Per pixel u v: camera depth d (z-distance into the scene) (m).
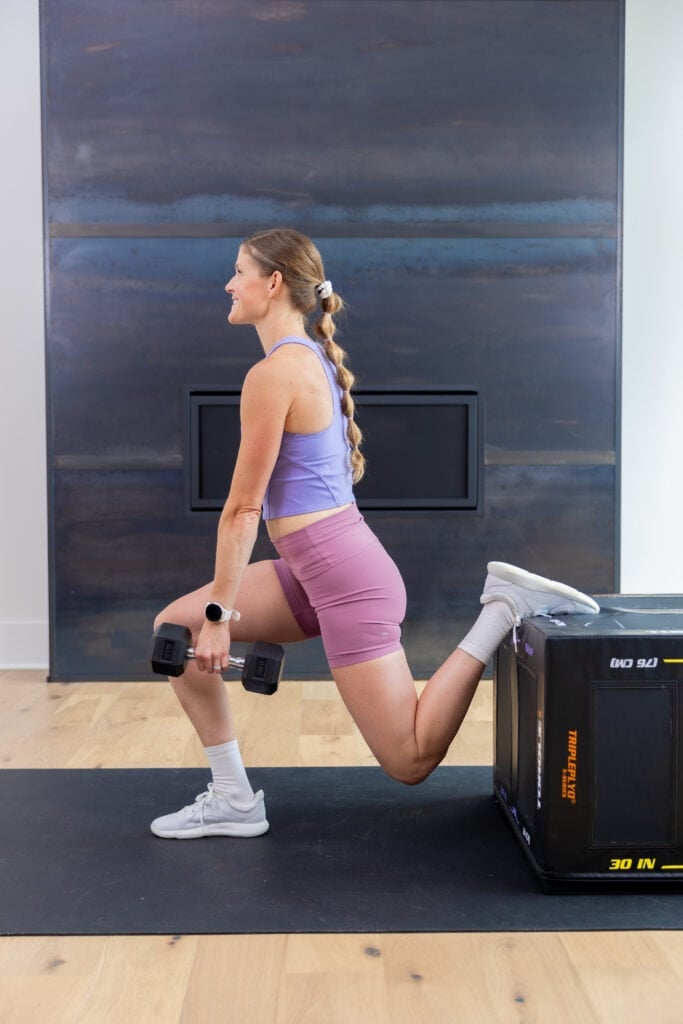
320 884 2.14
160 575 4.13
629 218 4.41
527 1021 1.62
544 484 4.13
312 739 3.33
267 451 2.21
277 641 2.51
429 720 2.33
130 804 2.66
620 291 4.12
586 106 4.08
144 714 3.65
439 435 4.11
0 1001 1.67
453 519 4.13
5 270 4.46
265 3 4.05
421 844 2.39
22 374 4.49
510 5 4.06
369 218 4.07
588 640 2.08
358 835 2.45
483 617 2.39
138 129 4.05
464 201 4.08
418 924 1.95
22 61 4.43
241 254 2.38
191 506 4.11
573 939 1.91
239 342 4.09
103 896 2.08
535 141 4.08
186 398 4.08
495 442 4.12
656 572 4.50
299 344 2.29
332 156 4.07
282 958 1.82
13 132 4.44
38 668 4.50
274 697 3.91
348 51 4.06
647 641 2.08
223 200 4.07
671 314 4.45
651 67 4.38
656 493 4.48
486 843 2.40
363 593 2.30
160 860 2.28
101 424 4.10
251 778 2.91
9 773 2.94
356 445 2.44
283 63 4.05
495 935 1.92
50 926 1.94
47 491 4.13
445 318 4.10
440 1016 1.63
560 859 2.09
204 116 4.06
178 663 2.28
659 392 4.46
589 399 4.13
